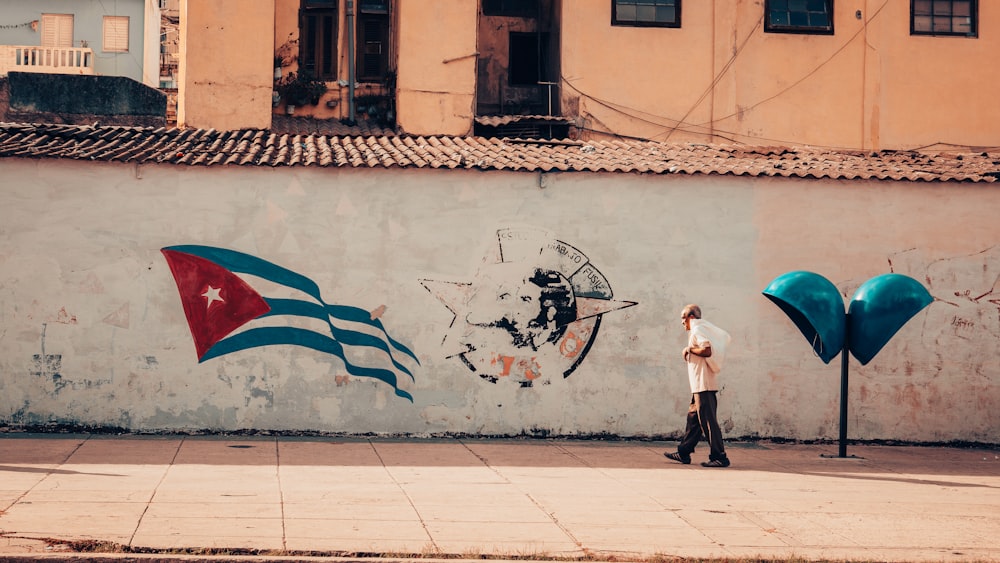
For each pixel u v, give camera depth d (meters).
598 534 8.20
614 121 21.23
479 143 15.62
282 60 20.97
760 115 21.59
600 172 13.41
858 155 15.43
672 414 13.48
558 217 13.37
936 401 13.83
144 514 8.18
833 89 21.78
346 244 13.02
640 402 13.44
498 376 13.24
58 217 12.53
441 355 13.15
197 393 12.74
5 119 21.14
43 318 12.49
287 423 12.88
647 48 21.41
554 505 9.18
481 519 8.55
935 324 13.86
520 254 13.30
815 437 13.66
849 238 13.77
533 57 23.02
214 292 12.79
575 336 13.37
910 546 8.19
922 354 13.83
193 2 19.45
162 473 10.02
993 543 8.33
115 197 12.64
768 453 12.78
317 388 12.95
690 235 13.55
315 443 12.38
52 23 40.62
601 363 13.40
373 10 21.34
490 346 13.23
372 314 13.05
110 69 40.72
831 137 21.72
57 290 12.52
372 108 21.02
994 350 13.91
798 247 13.70
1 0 40.28
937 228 13.87
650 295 13.48
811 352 13.69
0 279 12.44
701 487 10.30
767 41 21.70
